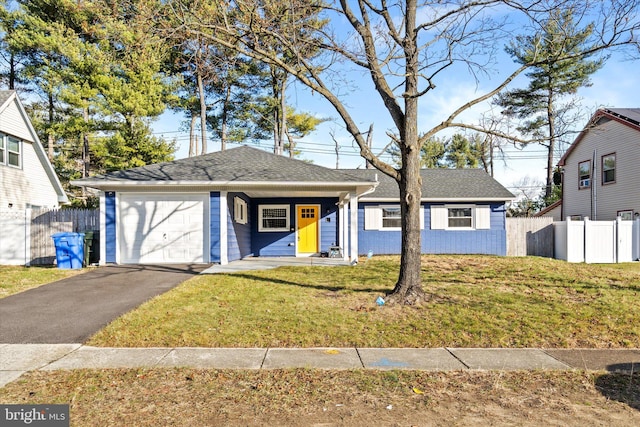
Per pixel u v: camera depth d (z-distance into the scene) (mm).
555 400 4020
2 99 17219
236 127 29047
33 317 7023
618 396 4117
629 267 15047
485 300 7910
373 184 13539
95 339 5926
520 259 14859
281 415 3666
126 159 23266
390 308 7359
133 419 3572
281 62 7668
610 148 20750
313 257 16750
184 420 3562
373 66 7906
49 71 21859
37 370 4777
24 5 22000
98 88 21750
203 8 8156
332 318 6832
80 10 16688
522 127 25203
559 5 7398
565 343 5883
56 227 15336
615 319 6832
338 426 3480
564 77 21812
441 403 3938
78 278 10617
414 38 7684
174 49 12102
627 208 19609
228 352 5438
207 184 13227
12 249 14273
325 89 7918
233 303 7832
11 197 17875
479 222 19359
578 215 23281
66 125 23906
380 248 19453
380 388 4281
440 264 13102
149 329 6316
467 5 7344
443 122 7965
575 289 8977
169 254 13703
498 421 3580
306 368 4840
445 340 5957
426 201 19328
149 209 13688
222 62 9070
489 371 4809
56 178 20875
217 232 13625
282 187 13820
